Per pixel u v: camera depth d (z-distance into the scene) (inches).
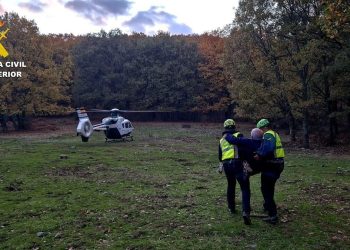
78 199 393.7
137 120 2343.8
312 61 990.4
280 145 299.9
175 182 486.3
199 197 397.4
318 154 849.5
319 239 265.0
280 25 1046.4
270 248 249.8
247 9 1084.5
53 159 693.9
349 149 937.5
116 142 1075.9
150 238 273.1
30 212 345.1
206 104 2245.3
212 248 251.9
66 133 1437.0
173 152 834.2
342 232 279.1
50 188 449.4
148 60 2311.8
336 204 358.3
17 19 1601.9
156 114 2372.0
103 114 2295.8
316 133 1267.2
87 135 1026.7
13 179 502.3
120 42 2381.9
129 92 2290.8
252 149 301.7
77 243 266.7
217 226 295.1
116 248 255.6
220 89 2190.0
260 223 301.3
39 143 1029.8
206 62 2262.6
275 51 1067.3
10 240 276.1
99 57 2304.4
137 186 461.1
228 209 343.9
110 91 2279.8
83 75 2276.1
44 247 261.9
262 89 1043.3
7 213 343.0
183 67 2256.4
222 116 2315.5
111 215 332.8
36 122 2021.4
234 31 1168.2
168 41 2372.0
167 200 386.0
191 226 297.9
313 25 935.7
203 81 2268.7
